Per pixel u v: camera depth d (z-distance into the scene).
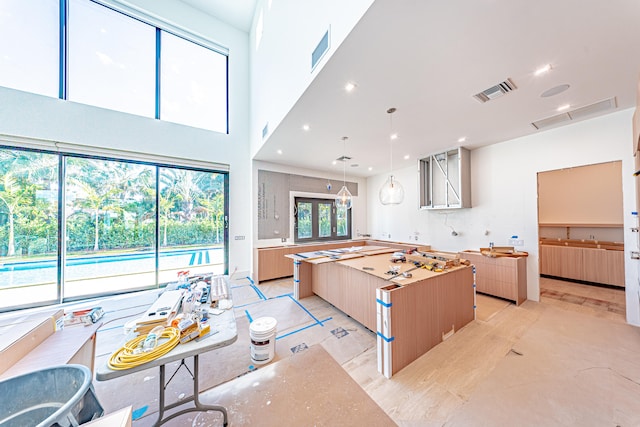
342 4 1.64
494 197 3.97
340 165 5.47
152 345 1.20
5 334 1.32
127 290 3.99
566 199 4.93
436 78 2.09
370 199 6.77
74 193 3.65
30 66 3.29
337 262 3.14
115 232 3.99
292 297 3.91
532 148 3.53
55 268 3.46
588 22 1.47
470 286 2.88
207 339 1.33
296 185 5.58
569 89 2.28
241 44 5.15
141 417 1.50
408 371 2.02
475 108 2.66
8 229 3.27
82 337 1.52
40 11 3.38
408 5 1.36
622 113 2.77
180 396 1.77
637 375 1.88
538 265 3.50
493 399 1.68
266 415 1.19
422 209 4.82
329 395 1.30
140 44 4.12
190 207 4.63
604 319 2.89
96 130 3.65
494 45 1.68
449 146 4.11
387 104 2.56
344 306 3.18
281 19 3.01
